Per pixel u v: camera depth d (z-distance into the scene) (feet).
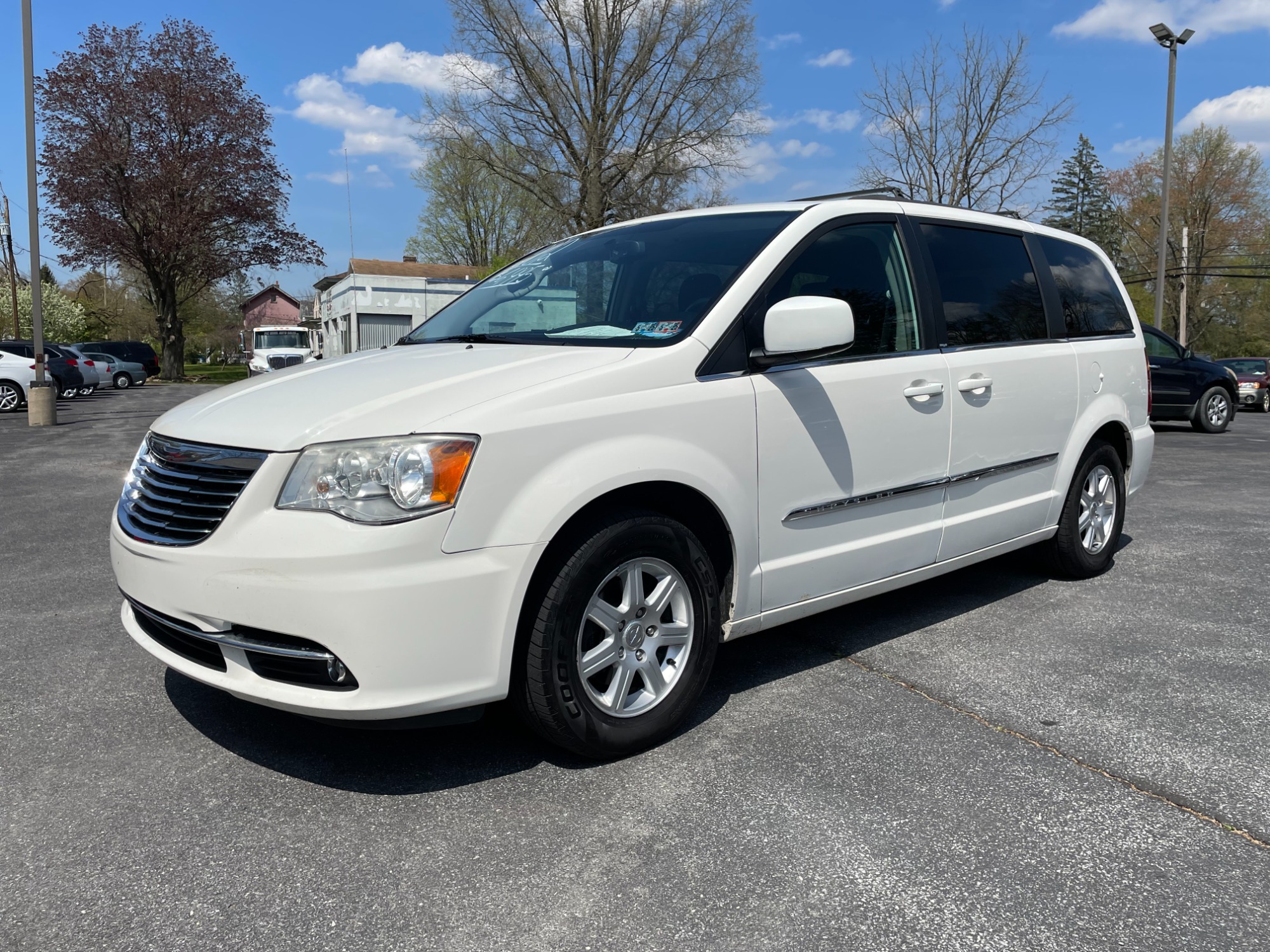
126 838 7.66
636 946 6.29
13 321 120.78
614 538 8.63
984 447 12.78
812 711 10.24
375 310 117.50
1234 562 17.25
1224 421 50.98
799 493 10.36
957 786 8.50
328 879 7.09
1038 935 6.39
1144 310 174.91
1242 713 10.16
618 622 8.89
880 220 11.87
